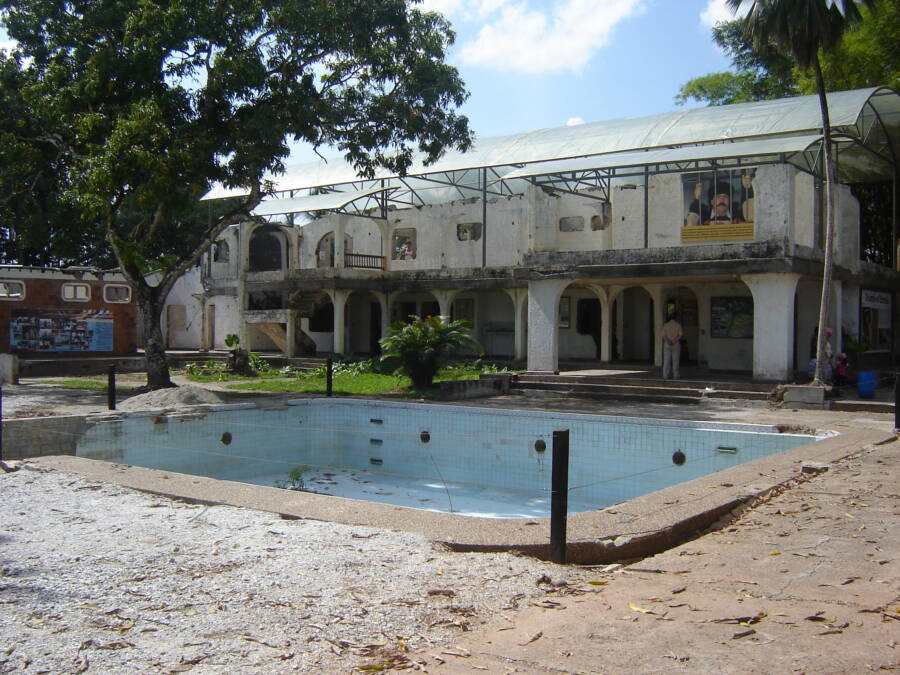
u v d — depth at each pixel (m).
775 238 15.71
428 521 5.58
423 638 3.58
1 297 22.34
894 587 4.23
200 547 5.05
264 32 16.30
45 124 17.16
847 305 19.16
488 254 25.42
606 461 11.84
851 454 8.61
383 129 16.75
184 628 3.70
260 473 13.63
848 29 14.82
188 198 16.02
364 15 16.03
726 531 5.52
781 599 4.05
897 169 21.95
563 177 22.38
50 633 3.64
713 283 20.59
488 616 3.87
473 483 12.60
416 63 16.69
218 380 20.72
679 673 3.16
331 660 3.34
